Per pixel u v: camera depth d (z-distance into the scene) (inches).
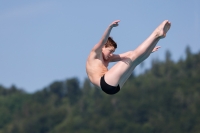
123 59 1577.3
